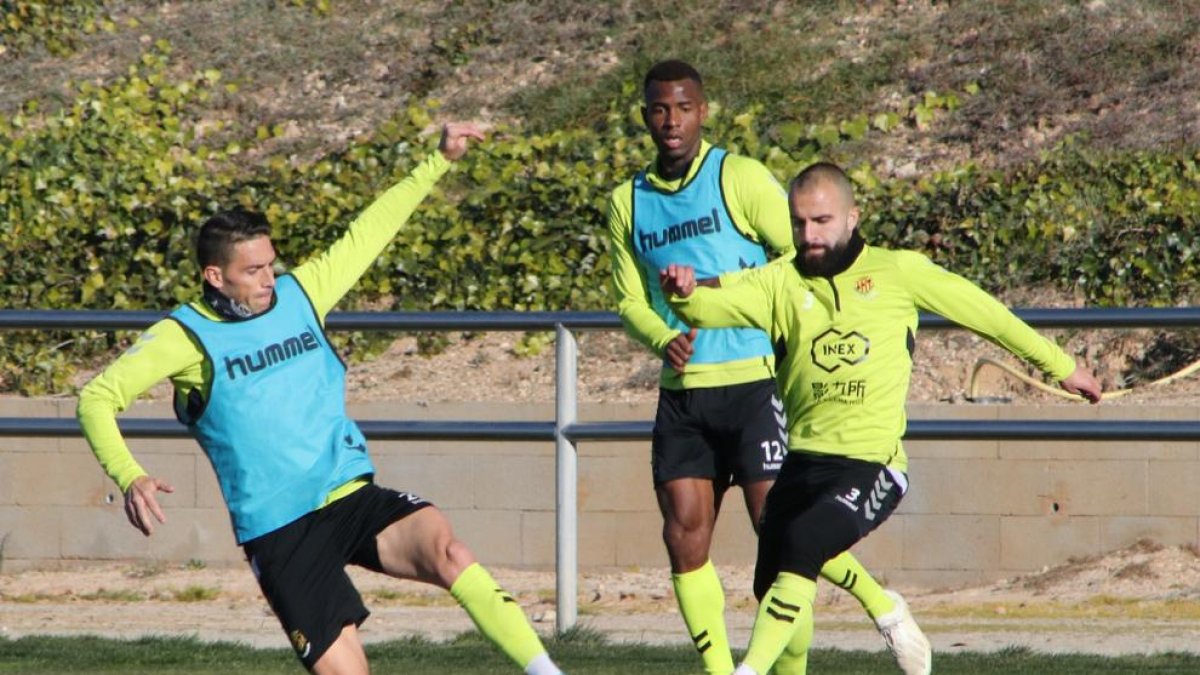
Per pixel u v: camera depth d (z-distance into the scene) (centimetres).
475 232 4353
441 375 4247
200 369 1750
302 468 1738
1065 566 3406
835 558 1953
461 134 1945
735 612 3209
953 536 3447
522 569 3597
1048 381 3988
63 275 4431
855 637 2880
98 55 5900
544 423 2723
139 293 4400
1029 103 5006
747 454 2158
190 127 5166
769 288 1864
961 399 3941
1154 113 4850
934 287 1838
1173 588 3231
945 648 2720
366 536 1752
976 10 5472
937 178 4400
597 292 4231
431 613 3294
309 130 5412
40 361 4278
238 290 1761
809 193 1833
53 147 4597
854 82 5216
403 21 5975
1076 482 3409
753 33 5516
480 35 5800
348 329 2659
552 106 5341
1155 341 4062
